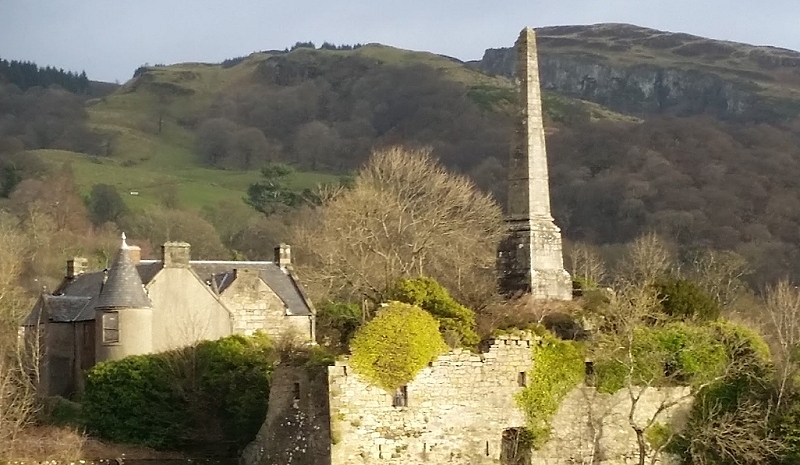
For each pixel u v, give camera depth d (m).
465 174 137.25
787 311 84.81
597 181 136.25
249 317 72.38
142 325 67.12
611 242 125.94
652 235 112.25
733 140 148.25
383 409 54.44
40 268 113.94
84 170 169.25
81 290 75.88
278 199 160.12
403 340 55.06
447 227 92.38
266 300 73.00
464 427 56.16
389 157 138.00
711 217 126.81
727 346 61.75
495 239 89.56
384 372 54.62
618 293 69.94
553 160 147.50
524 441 57.78
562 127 165.50
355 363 54.16
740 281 110.69
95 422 64.06
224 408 63.00
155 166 190.12
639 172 138.38
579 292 66.25
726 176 136.25
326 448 53.41
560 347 59.12
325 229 103.19
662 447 57.97
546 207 65.62
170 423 62.84
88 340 70.75
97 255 119.56
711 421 59.78
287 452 55.72
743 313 87.81
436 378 55.69
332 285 90.06
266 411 61.09
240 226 147.12
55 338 71.69
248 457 58.69
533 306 62.31
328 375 53.56
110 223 138.62
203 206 156.00
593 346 60.22
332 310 76.69
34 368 69.75
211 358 63.78
